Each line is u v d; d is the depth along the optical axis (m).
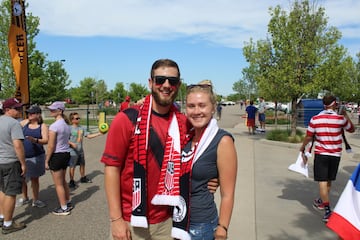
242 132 18.86
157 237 2.57
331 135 5.02
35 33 21.23
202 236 2.43
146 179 2.40
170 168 2.43
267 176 7.79
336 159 5.07
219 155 2.40
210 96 2.40
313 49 13.52
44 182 7.53
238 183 7.12
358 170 2.76
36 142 5.57
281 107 38.53
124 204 2.49
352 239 2.64
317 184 7.05
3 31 19.80
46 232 4.71
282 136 13.79
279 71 13.60
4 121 4.64
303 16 13.84
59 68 24.23
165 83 2.39
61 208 5.41
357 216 2.68
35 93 22.45
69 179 7.80
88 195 6.55
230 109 59.06
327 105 5.14
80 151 7.27
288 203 5.78
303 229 4.64
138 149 2.38
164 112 2.51
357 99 29.77
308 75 13.84
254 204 5.71
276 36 14.10
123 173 2.45
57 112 5.39
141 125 2.39
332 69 13.47
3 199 4.66
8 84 20.17
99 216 5.36
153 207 2.48
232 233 4.47
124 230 2.39
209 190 2.47
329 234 4.47
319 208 5.49
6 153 4.65
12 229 4.71
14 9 10.59
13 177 4.66
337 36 13.72
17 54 10.82
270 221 4.92
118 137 2.37
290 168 5.72
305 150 5.62
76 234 4.63
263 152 11.50
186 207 2.41
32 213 5.50
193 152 2.43
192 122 2.42
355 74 28.62
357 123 25.48
